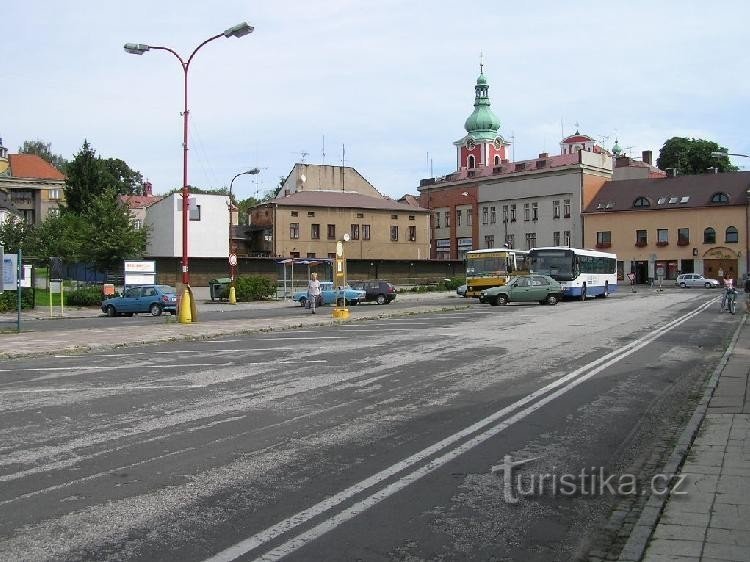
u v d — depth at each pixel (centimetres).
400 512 580
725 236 7800
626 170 9662
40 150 12431
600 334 2061
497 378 1255
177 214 7188
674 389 1176
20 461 722
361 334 2097
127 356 1608
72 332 2234
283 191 9219
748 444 786
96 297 4428
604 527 555
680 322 2550
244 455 748
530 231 9162
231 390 1132
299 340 1933
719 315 2967
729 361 1457
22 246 5994
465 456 750
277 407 997
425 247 8581
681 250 8044
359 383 1198
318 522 555
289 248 7775
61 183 8850
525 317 2775
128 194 11444
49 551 496
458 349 1681
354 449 774
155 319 3256
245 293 4922
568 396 1091
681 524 538
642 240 8294
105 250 5462
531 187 9162
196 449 771
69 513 572
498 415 952
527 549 511
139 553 494
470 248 9844
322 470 695
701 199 7994
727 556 474
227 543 512
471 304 4034
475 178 9825
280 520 559
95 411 970
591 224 8612
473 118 10650
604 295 4925
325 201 8081
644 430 882
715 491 619
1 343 1869
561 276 4256
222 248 7362
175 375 1291
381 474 682
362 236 8188
